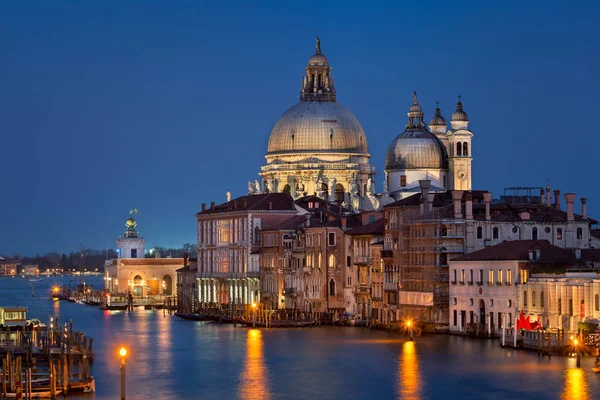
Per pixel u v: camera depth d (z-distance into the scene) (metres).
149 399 167.75
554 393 163.88
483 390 167.50
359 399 165.50
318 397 167.50
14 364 172.00
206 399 167.75
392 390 170.75
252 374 186.50
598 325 185.88
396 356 199.62
